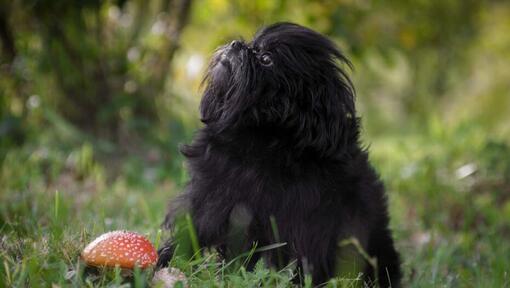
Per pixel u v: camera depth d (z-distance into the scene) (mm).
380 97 23297
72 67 9852
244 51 4984
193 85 11062
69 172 9148
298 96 4910
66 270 3967
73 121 10117
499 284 5590
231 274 4422
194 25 11938
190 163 5133
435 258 6371
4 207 6422
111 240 3979
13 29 9734
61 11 9492
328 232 4914
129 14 10305
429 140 12227
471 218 8133
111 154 9836
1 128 9367
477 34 18984
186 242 4910
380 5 11664
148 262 4004
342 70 5148
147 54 10352
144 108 10281
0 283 3912
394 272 5719
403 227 7766
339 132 5031
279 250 4840
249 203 4848
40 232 4844
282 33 5016
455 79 22516
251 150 4914
